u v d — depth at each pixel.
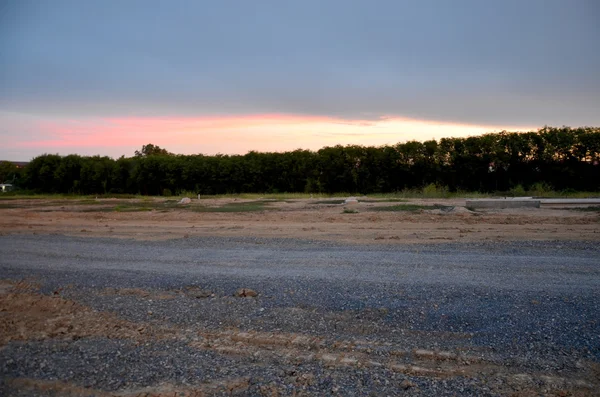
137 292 7.68
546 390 4.41
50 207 25.56
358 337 5.72
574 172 27.89
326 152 33.56
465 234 12.18
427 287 7.25
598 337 5.40
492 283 7.37
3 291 7.93
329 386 4.60
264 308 6.73
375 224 14.77
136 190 38.75
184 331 6.10
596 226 13.06
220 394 4.53
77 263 9.93
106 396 4.55
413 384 4.58
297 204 23.77
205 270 8.91
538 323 5.83
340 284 7.57
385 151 32.09
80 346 5.72
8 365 5.26
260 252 10.49
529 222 14.20
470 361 5.02
